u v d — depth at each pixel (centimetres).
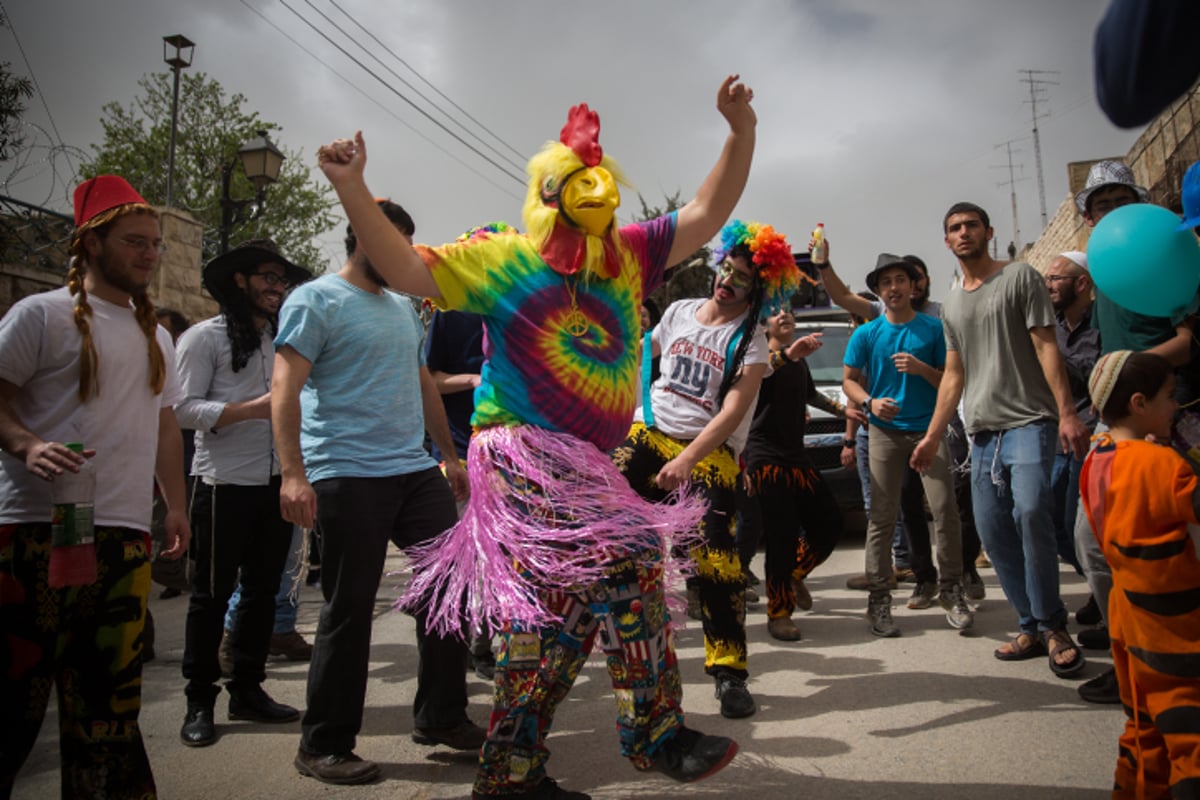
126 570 251
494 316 229
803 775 281
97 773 244
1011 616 483
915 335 482
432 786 288
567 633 235
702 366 352
